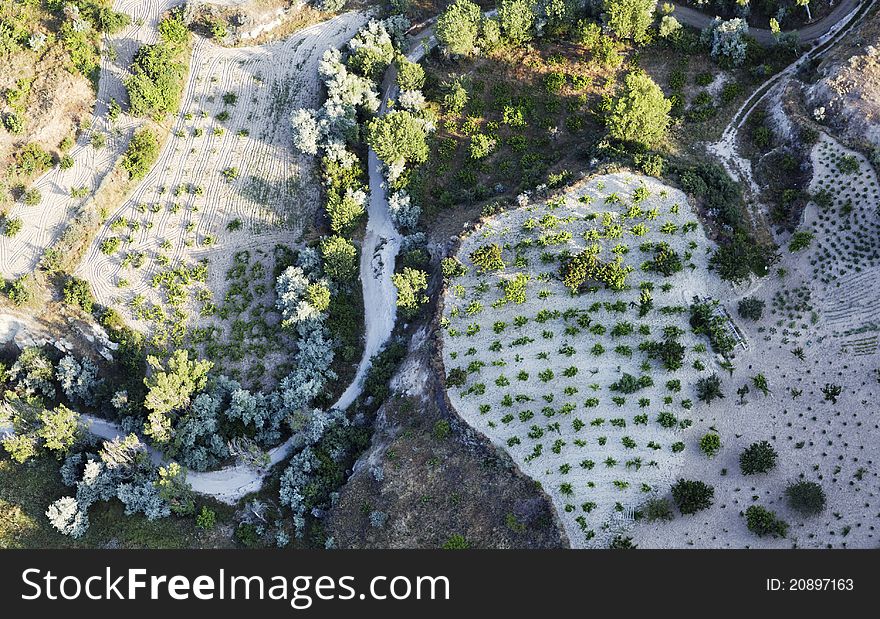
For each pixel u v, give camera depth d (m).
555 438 78.19
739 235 86.25
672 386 78.69
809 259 85.25
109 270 101.56
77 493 86.62
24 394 95.69
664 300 84.12
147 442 93.94
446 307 88.38
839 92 91.12
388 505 79.81
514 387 81.69
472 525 76.50
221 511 87.12
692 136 97.69
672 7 105.69
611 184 91.56
